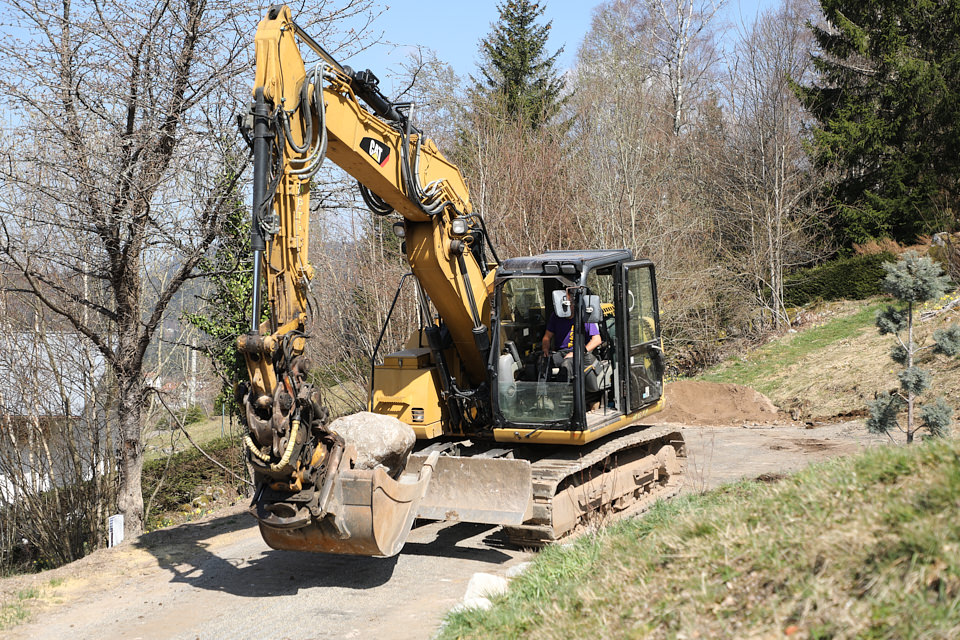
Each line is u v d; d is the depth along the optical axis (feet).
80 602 24.79
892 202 91.09
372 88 24.73
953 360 54.90
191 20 34.40
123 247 36.37
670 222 82.28
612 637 14.32
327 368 61.16
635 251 74.43
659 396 33.55
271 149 22.03
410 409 29.27
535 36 116.88
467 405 30.55
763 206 89.66
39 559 52.47
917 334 63.67
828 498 15.99
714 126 106.52
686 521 18.28
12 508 51.49
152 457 62.49
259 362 20.79
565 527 26.91
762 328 86.12
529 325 30.37
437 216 28.07
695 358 84.48
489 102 83.41
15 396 50.70
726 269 88.94
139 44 34.27
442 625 19.08
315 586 24.52
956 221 87.97
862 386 57.98
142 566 28.40
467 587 21.91
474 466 26.11
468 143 75.77
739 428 54.13
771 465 40.81
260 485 22.93
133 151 34.42
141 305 40.98
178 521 49.80
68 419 50.08
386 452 24.82
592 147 84.48
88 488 51.49
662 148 89.81
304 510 21.88
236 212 39.32
